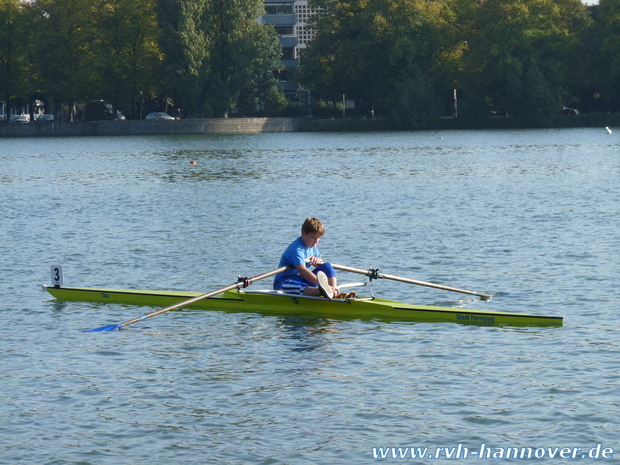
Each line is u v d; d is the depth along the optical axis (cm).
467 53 19938
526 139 14488
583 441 1515
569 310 2459
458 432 1566
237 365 1994
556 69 19050
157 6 18300
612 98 19888
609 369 1886
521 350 2066
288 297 2545
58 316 2519
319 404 1719
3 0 19050
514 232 3997
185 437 1562
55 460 1470
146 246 3766
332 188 6481
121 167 9219
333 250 3603
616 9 18938
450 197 5656
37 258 3512
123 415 1672
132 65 19275
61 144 15762
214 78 19275
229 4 18875
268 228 4284
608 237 3772
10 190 6775
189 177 7712
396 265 3250
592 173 7300
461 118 19812
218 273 3139
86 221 4697
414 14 19650
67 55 18975
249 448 1510
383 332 2286
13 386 1848
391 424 1608
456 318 2378
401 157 10306
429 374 1894
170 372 1942
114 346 2173
